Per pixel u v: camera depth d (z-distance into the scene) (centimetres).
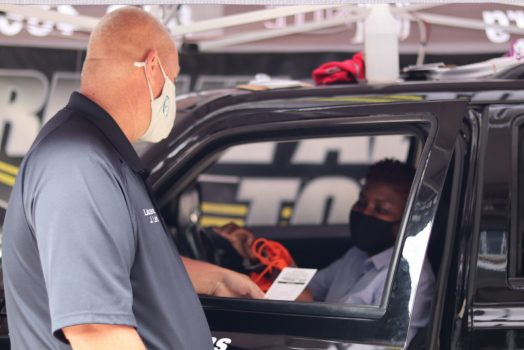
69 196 161
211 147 241
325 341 212
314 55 463
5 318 225
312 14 459
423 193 215
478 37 453
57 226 159
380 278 236
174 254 184
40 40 457
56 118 175
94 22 313
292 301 220
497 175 222
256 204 404
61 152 165
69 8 439
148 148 244
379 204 260
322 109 233
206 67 464
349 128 230
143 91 178
